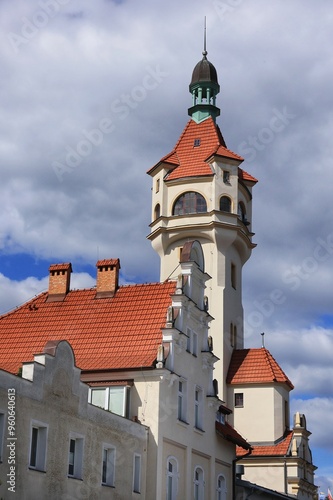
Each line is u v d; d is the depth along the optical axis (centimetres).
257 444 5831
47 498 2678
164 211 6400
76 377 2936
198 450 3912
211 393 4150
